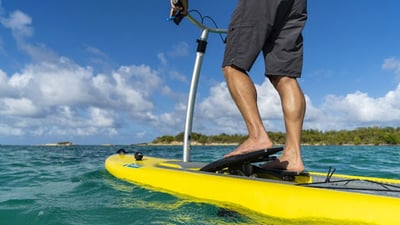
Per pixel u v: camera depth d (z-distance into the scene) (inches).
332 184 87.5
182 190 99.3
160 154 538.6
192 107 144.6
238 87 95.0
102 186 128.3
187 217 81.0
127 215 84.1
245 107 94.2
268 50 100.7
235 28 96.3
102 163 288.8
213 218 79.9
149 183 115.8
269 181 87.4
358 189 76.2
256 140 92.6
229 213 82.7
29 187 137.3
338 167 271.0
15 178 172.7
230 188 87.4
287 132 99.0
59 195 115.0
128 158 171.5
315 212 70.2
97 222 78.6
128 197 104.4
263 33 93.8
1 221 81.7
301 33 98.8
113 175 147.8
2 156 430.6
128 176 130.7
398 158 409.1
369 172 230.5
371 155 504.4
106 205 95.3
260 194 80.4
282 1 92.7
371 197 68.1
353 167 271.1
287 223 73.0
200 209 86.8
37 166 253.6
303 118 98.9
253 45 94.0
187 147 145.3
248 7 94.6
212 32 143.0
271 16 93.4
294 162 96.6
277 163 99.5
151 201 97.7
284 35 97.4
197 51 142.3
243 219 77.7
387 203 64.9
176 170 115.3
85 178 156.8
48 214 86.2
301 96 98.1
